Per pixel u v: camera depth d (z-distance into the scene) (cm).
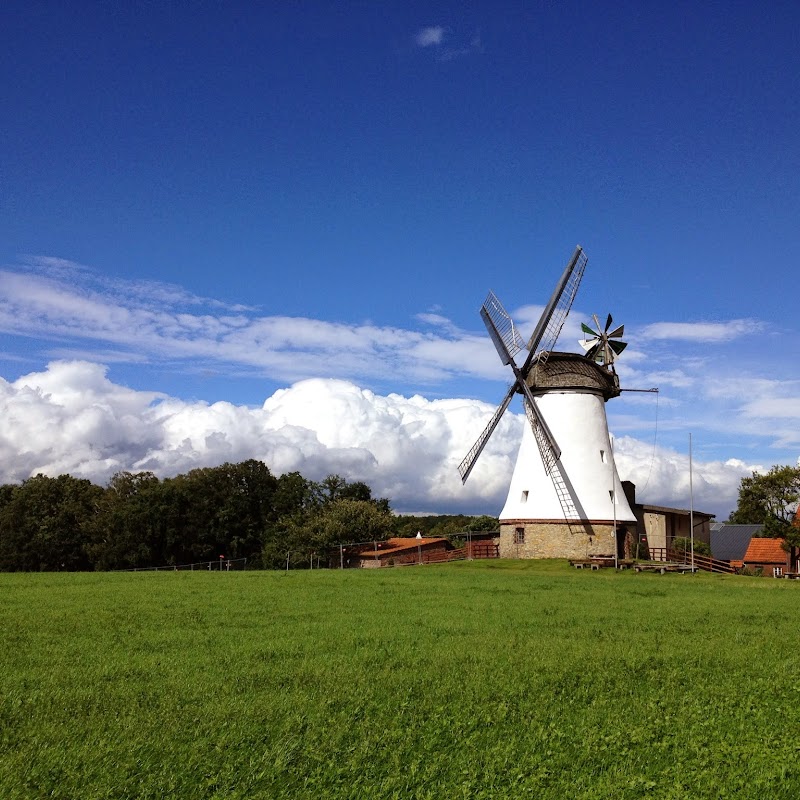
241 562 9550
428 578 4741
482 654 2092
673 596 3809
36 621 2734
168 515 9288
